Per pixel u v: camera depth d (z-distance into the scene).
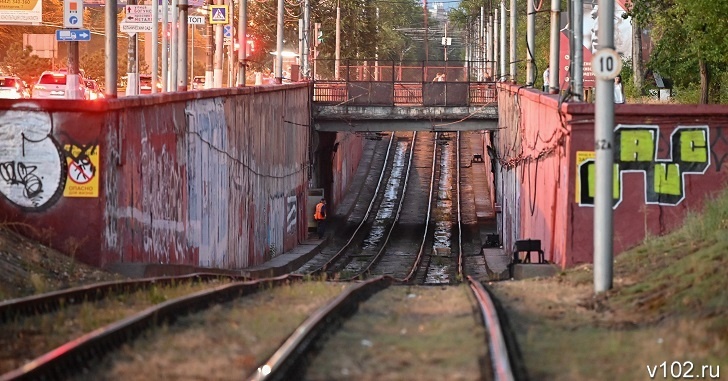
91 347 19.34
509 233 76.75
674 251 33.16
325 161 110.06
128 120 40.78
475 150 157.75
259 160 69.62
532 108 57.56
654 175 40.72
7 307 23.95
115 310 26.03
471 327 23.28
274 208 76.50
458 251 89.25
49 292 28.36
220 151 56.69
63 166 38.09
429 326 24.25
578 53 48.34
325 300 29.52
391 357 20.20
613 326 24.09
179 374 18.47
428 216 114.38
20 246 35.66
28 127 38.19
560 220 43.09
